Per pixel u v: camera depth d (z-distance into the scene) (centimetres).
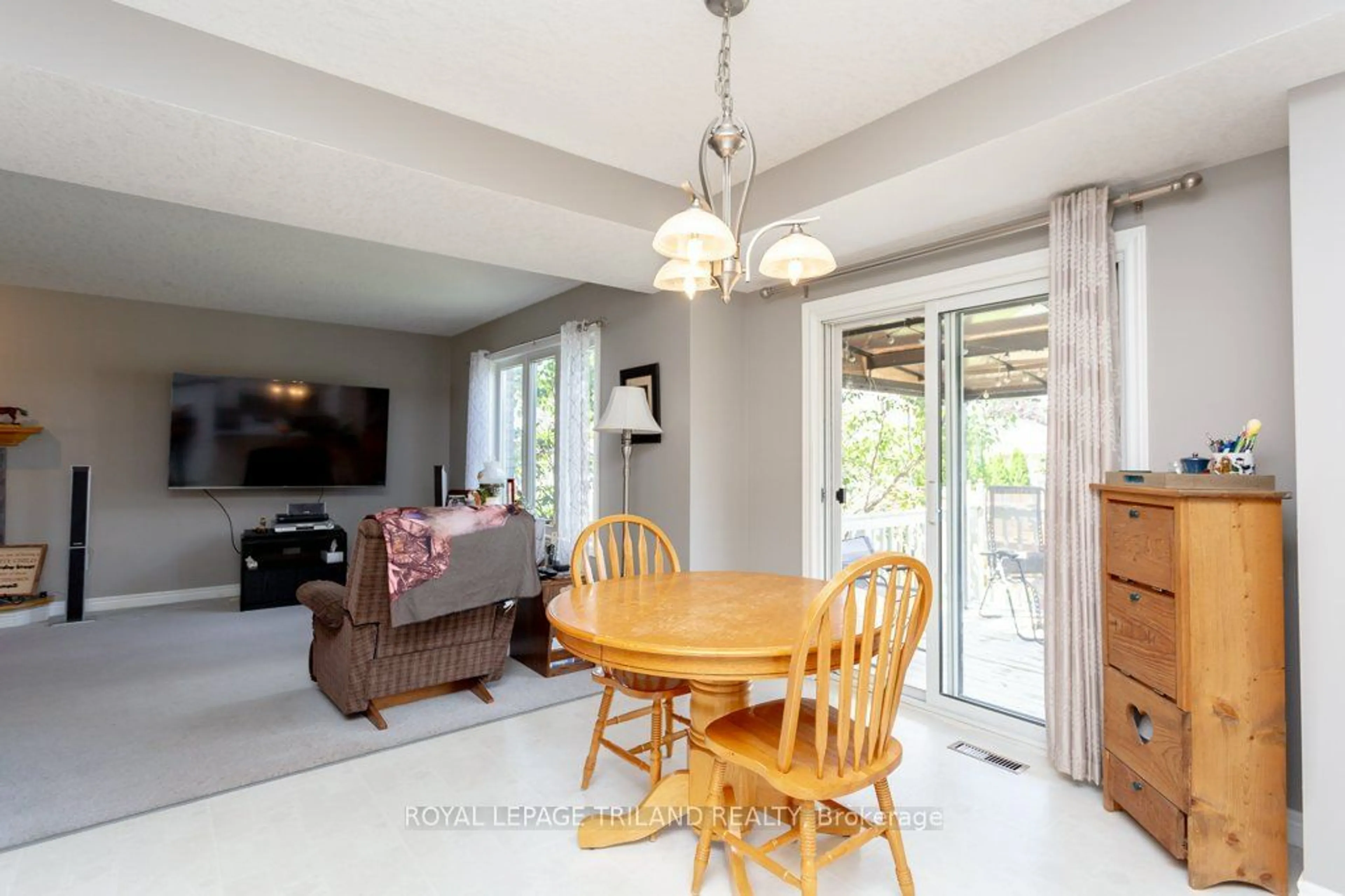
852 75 216
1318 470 174
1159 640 200
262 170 229
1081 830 213
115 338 532
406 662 309
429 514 303
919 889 183
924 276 309
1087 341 240
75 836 209
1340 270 171
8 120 196
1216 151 215
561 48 203
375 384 651
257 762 260
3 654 406
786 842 171
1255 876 185
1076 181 240
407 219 276
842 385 359
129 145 211
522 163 255
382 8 185
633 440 416
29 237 382
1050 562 251
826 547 364
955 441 306
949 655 308
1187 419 229
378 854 200
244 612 520
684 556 377
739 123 182
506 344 582
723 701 201
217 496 576
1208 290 225
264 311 576
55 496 510
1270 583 192
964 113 218
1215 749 187
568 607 203
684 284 195
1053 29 193
